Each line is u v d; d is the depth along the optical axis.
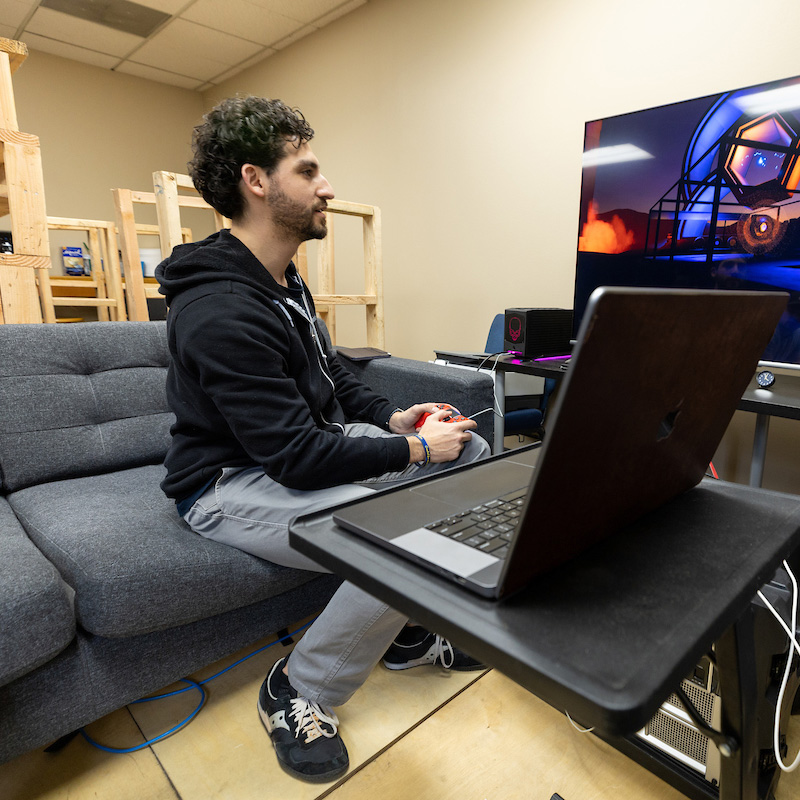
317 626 0.96
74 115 4.76
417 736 1.04
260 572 1.05
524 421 2.31
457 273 3.26
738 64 2.07
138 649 0.98
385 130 3.55
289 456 0.93
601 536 0.44
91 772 0.97
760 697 0.75
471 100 3.03
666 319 0.34
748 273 1.76
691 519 0.49
